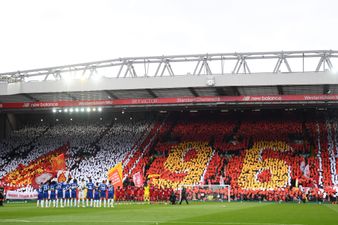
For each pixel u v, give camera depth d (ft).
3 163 232.53
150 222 79.71
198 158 214.69
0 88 201.87
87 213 104.63
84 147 239.30
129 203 160.56
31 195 181.88
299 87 187.32
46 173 163.43
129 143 237.86
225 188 182.39
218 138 230.89
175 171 207.21
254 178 193.36
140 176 178.29
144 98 207.21
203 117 254.88
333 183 183.52
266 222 80.64
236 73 183.01
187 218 89.30
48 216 95.09
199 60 194.18
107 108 222.28
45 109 221.87
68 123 266.36
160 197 168.86
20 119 268.62
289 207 134.41
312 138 220.02
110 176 149.59
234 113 252.83
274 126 236.22
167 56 195.83
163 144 231.91
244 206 139.23
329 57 185.37
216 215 98.02
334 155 203.10
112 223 77.46
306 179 187.42
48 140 250.57
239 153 214.48
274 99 191.11
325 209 124.16
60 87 196.75
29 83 198.90
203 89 193.36
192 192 185.06
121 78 192.34
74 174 215.10
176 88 189.57
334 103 198.70
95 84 193.98
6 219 86.99
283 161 202.90
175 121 254.47
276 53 187.42
